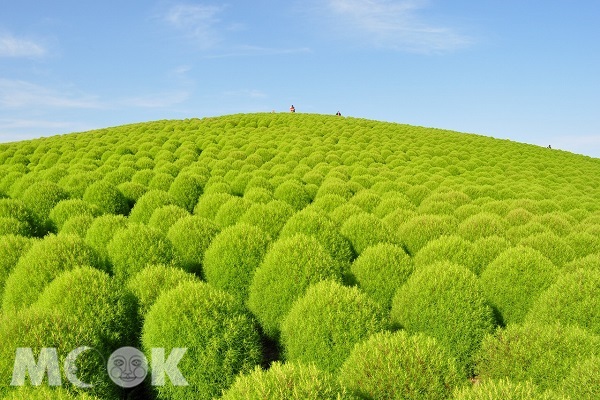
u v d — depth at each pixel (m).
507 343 6.30
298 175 24.06
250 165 26.75
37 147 39.38
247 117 55.75
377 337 5.65
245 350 6.32
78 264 8.28
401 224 12.90
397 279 8.77
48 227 14.00
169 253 9.52
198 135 42.56
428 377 5.16
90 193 16.95
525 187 25.52
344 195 18.66
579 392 5.27
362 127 51.81
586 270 7.96
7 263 8.98
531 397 4.45
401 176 26.08
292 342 6.73
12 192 20.56
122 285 8.52
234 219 13.32
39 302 6.95
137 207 14.72
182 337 6.09
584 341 6.04
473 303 7.25
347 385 5.29
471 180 28.45
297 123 52.38
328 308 6.56
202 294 6.56
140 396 6.95
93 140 41.44
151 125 51.25
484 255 9.90
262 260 9.33
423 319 7.30
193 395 6.08
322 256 8.41
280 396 4.18
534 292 8.34
